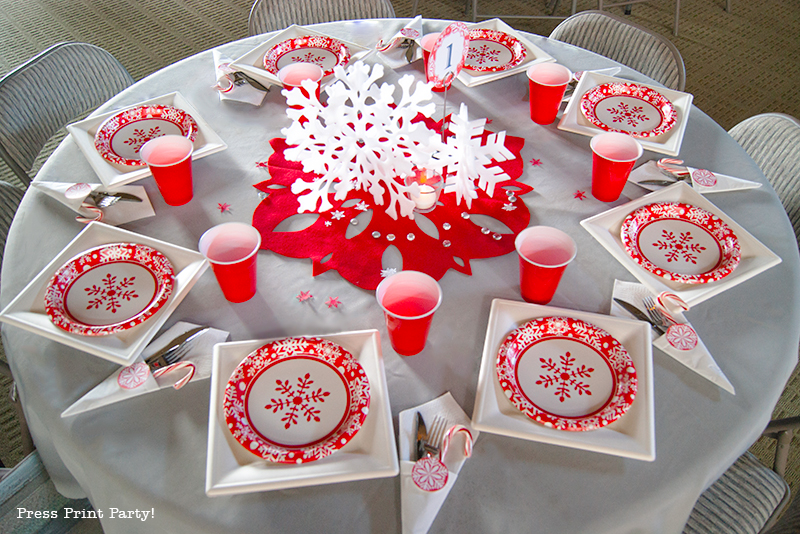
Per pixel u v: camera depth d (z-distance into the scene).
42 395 0.88
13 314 0.93
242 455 0.79
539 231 0.94
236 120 1.39
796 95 2.99
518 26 3.42
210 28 3.44
